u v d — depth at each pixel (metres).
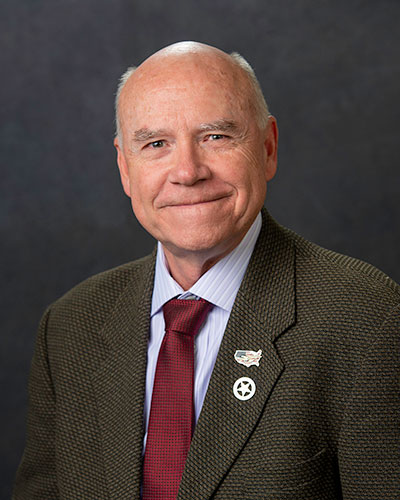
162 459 1.29
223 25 4.02
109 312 1.51
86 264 4.03
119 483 1.32
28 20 3.99
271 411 1.25
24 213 4.00
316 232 4.02
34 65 4.00
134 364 1.39
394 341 1.23
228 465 1.24
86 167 4.02
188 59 1.28
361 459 1.22
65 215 4.02
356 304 1.27
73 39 4.01
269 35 3.99
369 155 3.96
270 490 1.21
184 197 1.27
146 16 4.02
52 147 4.02
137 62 4.03
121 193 4.03
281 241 1.43
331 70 3.96
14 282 4.00
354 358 1.24
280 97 4.00
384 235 3.96
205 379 1.33
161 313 1.42
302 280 1.36
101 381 1.44
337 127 3.98
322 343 1.26
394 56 3.90
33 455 1.55
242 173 1.28
